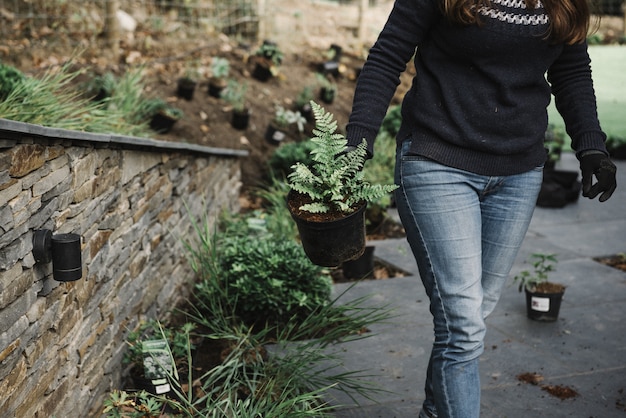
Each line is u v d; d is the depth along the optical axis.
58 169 2.88
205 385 3.29
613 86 12.28
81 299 3.08
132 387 3.67
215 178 5.77
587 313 4.53
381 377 3.71
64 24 8.08
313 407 3.38
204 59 8.39
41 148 2.70
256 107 7.85
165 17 9.45
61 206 2.90
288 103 8.16
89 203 3.21
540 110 2.49
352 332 4.17
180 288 4.66
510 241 2.57
